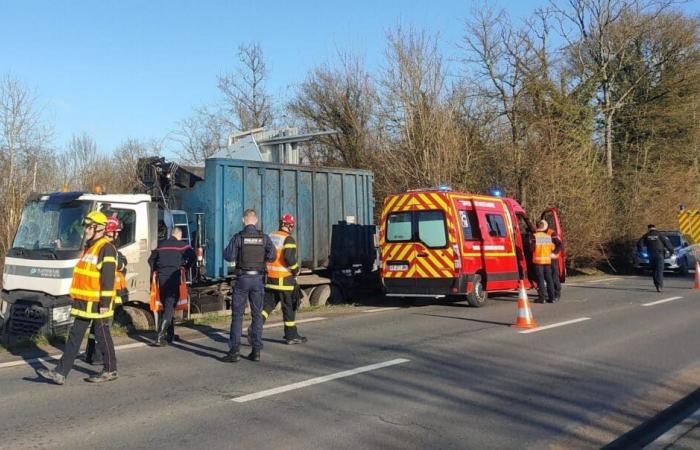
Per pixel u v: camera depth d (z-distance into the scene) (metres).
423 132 22.58
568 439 5.11
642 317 11.69
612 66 31.91
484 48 26.94
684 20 33.00
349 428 5.27
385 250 13.68
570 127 25.70
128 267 10.26
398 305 14.37
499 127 25.72
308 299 14.38
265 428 5.26
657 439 4.98
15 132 20.91
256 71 41.41
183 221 12.03
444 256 12.93
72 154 28.61
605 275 25.12
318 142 33.50
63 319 9.52
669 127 33.03
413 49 23.42
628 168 31.69
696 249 26.59
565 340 9.27
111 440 4.95
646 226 28.20
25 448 4.76
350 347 8.76
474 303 13.32
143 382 6.78
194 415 5.60
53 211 10.09
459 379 6.92
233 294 7.96
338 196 15.31
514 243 14.73
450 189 13.54
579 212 23.83
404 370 7.33
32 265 9.73
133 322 10.50
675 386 6.76
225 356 8.13
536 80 25.98
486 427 5.35
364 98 30.38
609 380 6.95
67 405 5.91
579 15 31.42
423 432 5.20
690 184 32.97
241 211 12.89
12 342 9.38
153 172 12.52
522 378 6.99
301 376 7.05
